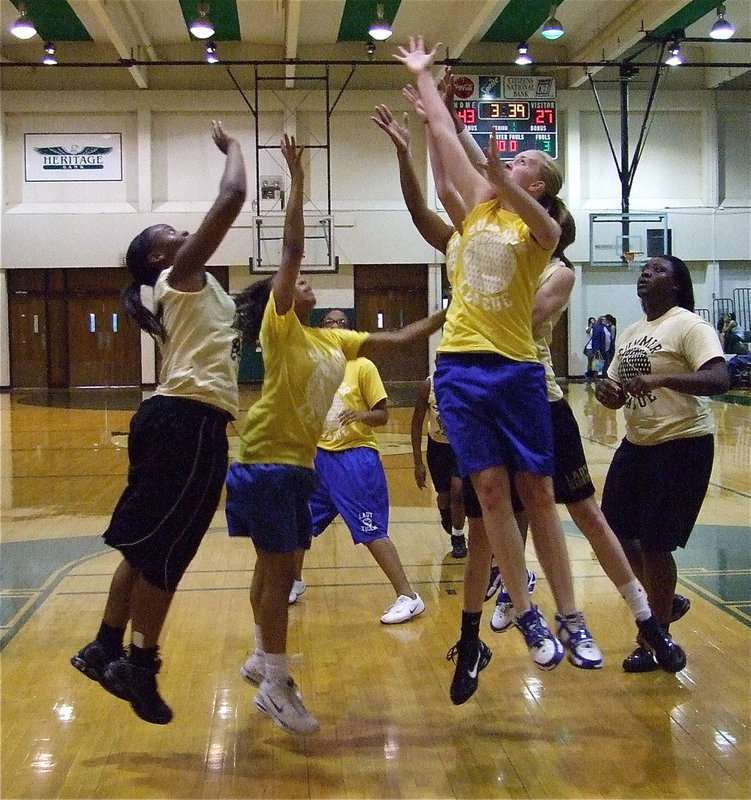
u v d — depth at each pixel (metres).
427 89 3.03
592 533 3.29
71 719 3.03
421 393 5.23
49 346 20.55
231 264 19.78
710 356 3.30
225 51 19.44
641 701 3.14
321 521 4.35
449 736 2.88
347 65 19.36
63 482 8.10
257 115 18.17
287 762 2.71
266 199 19.69
